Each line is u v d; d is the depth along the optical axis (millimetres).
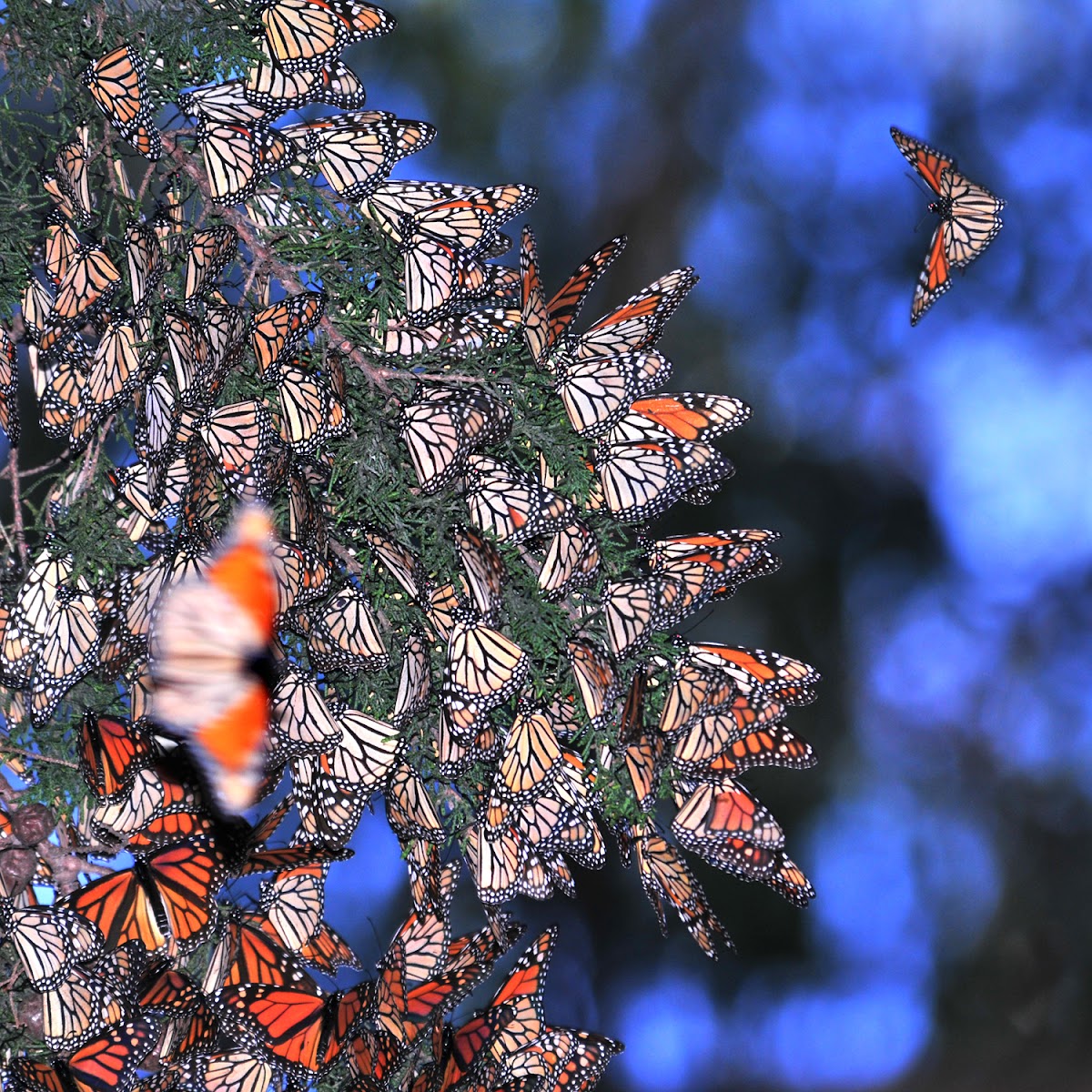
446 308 4117
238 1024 4047
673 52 10836
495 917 4098
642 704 4090
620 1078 8945
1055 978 9633
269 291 4117
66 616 4082
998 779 10148
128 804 4055
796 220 10672
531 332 4102
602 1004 9086
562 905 9172
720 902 9258
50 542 4094
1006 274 10906
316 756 4078
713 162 10742
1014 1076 9312
